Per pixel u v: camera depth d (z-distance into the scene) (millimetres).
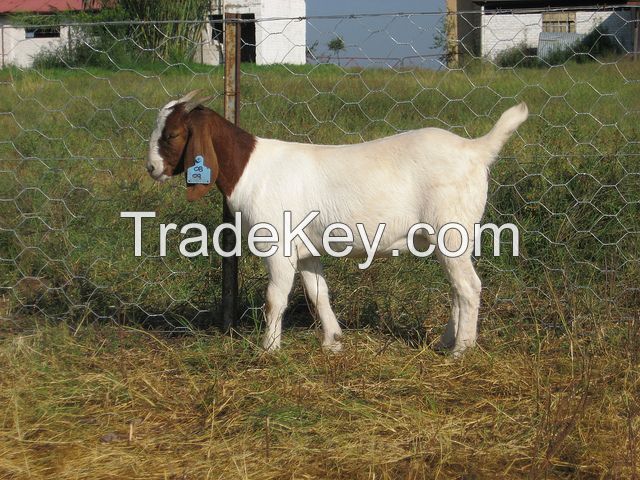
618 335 4816
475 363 4535
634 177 6031
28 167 7215
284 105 8391
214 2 29094
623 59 11039
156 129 4633
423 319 5363
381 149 4582
